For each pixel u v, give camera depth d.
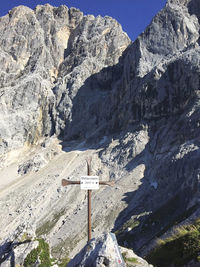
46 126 168.75
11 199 110.88
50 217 94.25
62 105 170.38
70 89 175.50
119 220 80.50
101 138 146.00
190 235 13.30
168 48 150.75
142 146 115.31
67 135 161.12
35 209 101.00
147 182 94.00
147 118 125.75
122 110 144.38
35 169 132.75
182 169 84.81
